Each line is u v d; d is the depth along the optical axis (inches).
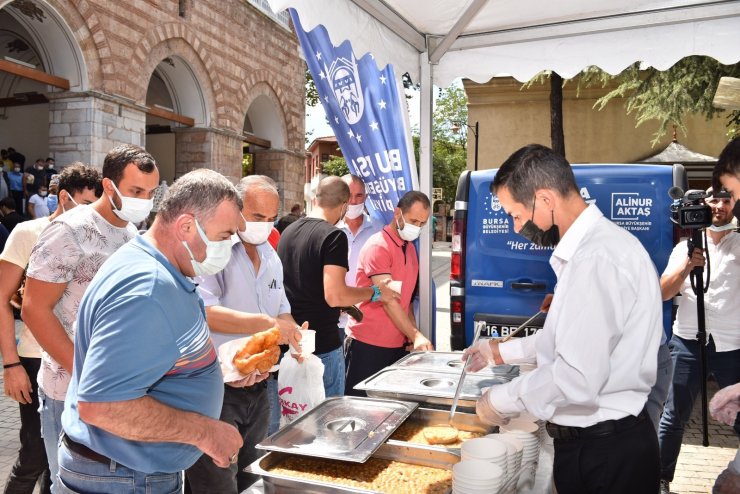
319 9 122.3
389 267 147.4
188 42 657.0
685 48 159.5
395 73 163.9
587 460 71.9
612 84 713.6
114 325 58.7
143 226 366.3
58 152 532.4
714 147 695.7
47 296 95.9
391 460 80.1
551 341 71.4
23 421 116.1
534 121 759.1
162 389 65.4
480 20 165.2
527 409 71.3
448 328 381.4
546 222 72.9
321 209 131.2
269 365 86.8
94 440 66.0
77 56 518.3
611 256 66.8
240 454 105.5
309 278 125.6
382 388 99.0
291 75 894.4
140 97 586.6
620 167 174.2
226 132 733.3
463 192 190.2
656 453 72.3
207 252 67.2
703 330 137.7
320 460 78.3
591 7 155.2
